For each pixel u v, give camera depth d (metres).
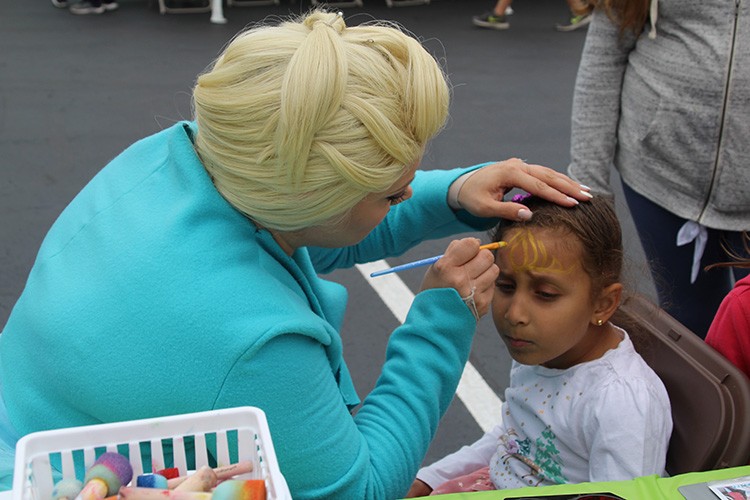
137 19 8.62
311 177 1.26
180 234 1.34
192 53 7.64
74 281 1.39
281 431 1.32
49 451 1.21
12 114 6.16
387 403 1.53
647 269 2.43
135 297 1.31
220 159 1.31
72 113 6.22
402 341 1.58
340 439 1.38
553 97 6.74
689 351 1.90
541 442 1.99
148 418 1.29
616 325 2.05
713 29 2.42
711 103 2.46
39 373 1.38
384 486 1.46
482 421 3.27
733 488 1.44
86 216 1.47
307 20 1.37
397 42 1.33
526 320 1.85
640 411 1.82
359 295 4.13
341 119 1.25
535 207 1.89
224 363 1.28
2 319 3.87
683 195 2.61
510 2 8.80
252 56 1.28
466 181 1.89
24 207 4.89
